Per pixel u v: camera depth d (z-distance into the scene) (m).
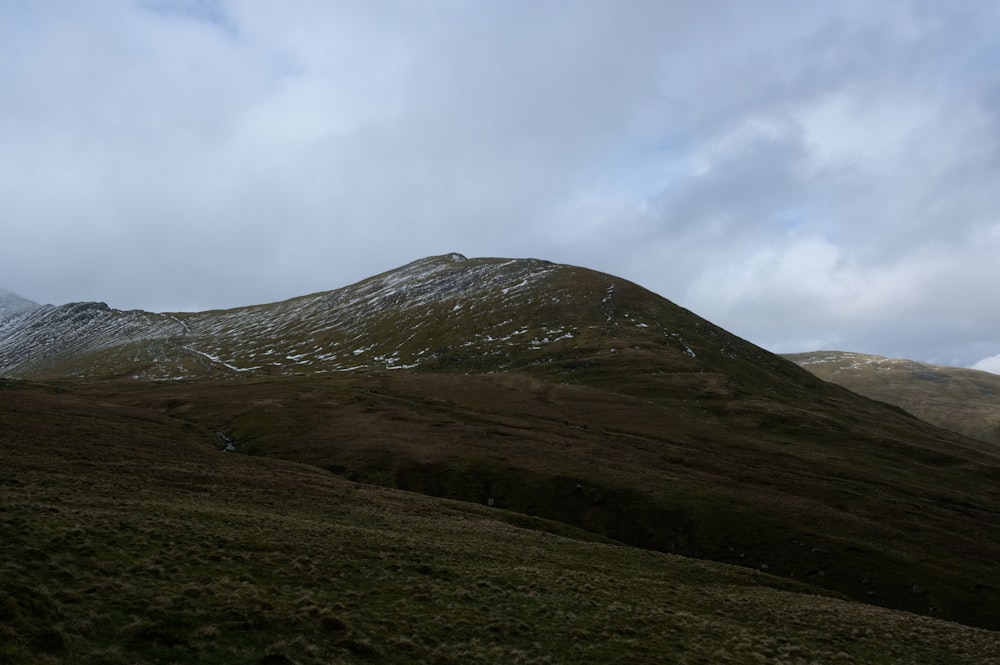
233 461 72.19
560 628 29.67
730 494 80.19
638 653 27.75
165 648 19.53
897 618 45.34
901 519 80.56
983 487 105.56
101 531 30.70
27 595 20.44
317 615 24.78
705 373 159.12
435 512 60.50
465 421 111.38
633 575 46.06
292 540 37.25
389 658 22.64
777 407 136.75
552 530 65.00
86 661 17.84
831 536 69.69
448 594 31.98
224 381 161.12
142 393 139.00
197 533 34.44
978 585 61.22
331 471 83.12
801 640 35.44
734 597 44.28
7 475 44.44
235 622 22.45
